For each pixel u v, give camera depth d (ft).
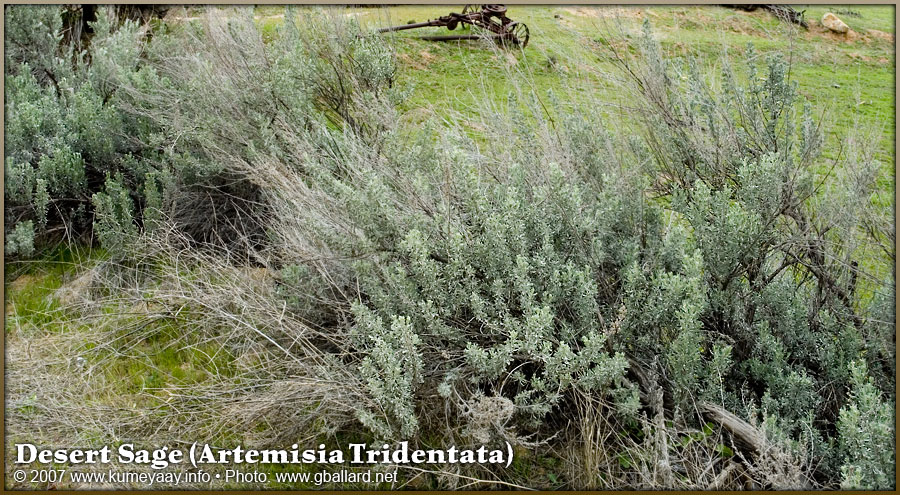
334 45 17.99
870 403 8.50
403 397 9.25
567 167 13.08
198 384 11.25
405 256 11.09
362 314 10.43
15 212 15.88
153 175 16.57
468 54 31.45
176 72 20.48
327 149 14.76
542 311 9.37
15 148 16.53
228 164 15.71
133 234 15.08
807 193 12.34
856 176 11.84
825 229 11.78
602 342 9.39
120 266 14.94
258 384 11.03
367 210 10.86
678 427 9.41
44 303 13.96
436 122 16.51
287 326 11.40
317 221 11.60
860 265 12.21
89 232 16.55
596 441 9.45
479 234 11.05
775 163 11.07
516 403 9.71
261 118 16.15
